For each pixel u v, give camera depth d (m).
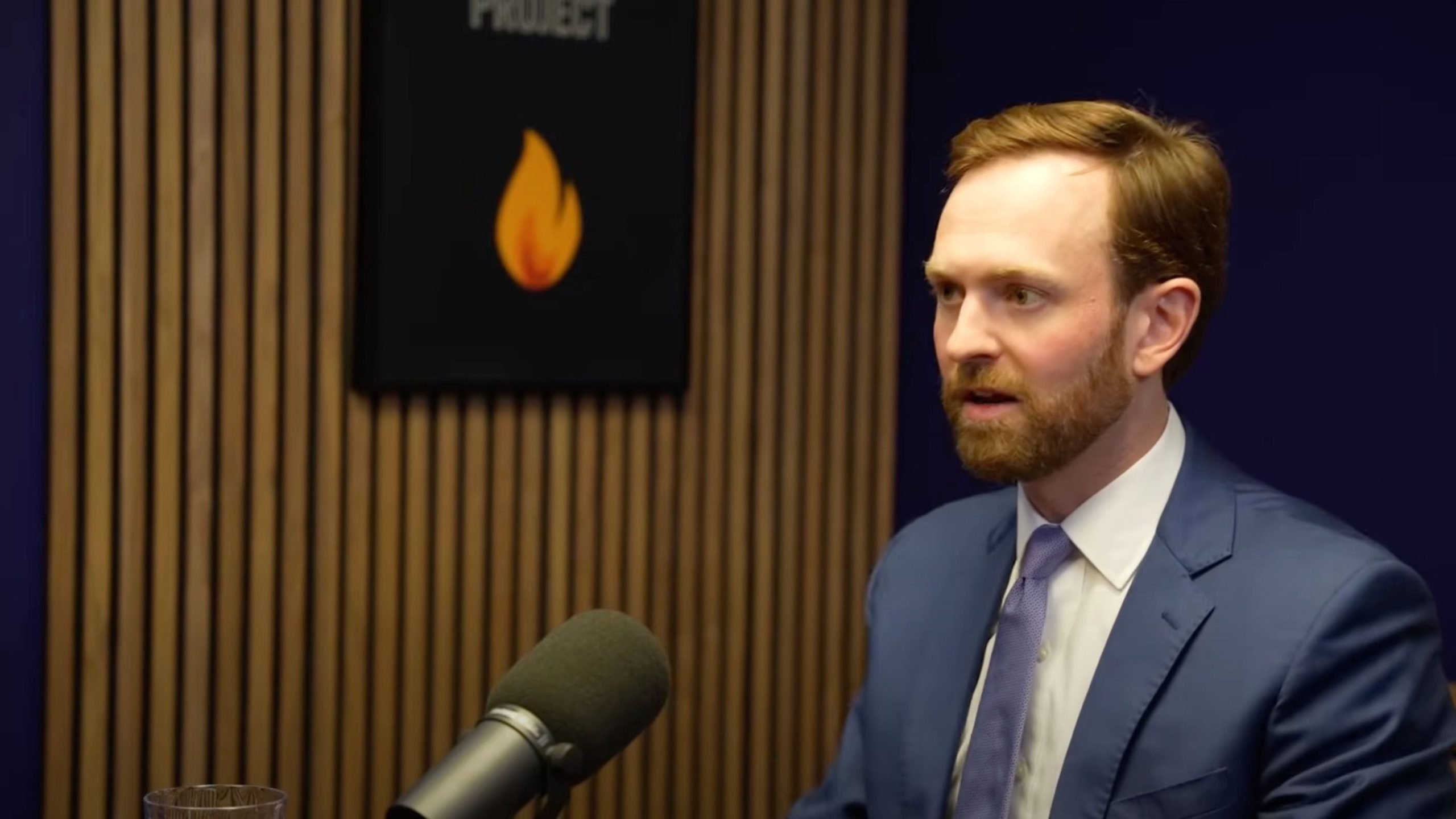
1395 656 1.58
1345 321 3.48
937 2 4.09
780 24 3.88
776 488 3.98
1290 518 1.68
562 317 3.65
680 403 3.87
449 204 3.52
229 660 3.50
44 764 3.38
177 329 3.41
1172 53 3.71
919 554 1.96
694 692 3.93
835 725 4.05
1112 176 1.60
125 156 3.35
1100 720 1.63
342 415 3.56
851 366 4.02
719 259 3.87
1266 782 1.58
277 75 3.45
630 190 3.69
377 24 3.44
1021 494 1.78
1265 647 1.58
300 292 3.50
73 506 3.36
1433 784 1.56
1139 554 1.68
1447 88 3.35
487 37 3.52
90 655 3.39
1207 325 1.73
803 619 4.02
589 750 1.21
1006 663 1.71
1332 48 3.49
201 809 1.56
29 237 3.30
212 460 3.46
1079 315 1.58
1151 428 1.70
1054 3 3.89
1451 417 3.35
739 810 3.97
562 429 3.76
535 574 3.75
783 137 3.91
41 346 3.34
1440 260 3.36
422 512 3.64
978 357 1.60
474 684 3.70
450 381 3.55
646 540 3.86
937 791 1.77
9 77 3.26
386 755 3.64
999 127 1.64
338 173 3.50
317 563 3.55
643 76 3.68
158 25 3.34
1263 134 3.58
